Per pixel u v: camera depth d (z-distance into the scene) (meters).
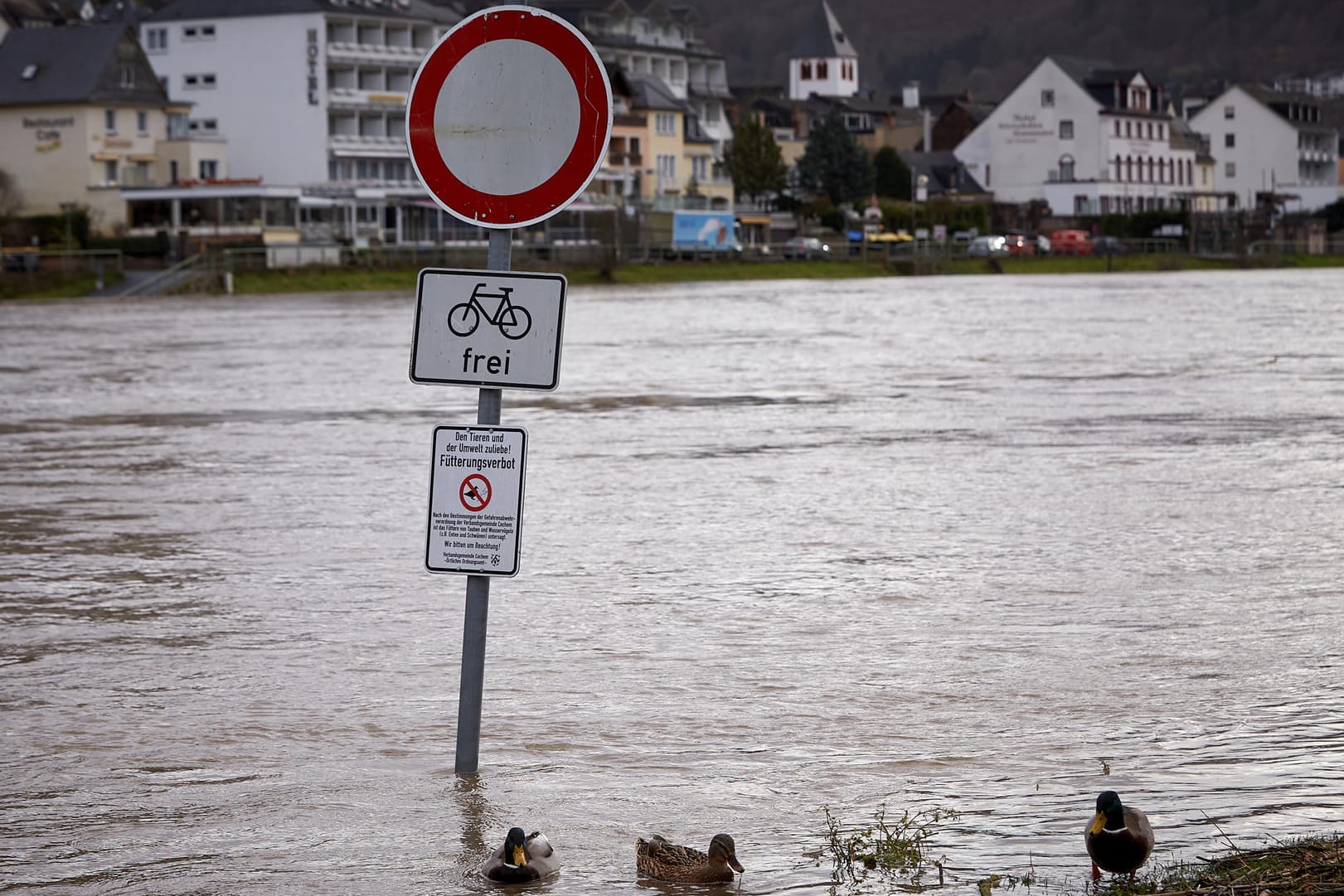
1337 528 33.41
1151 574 29.19
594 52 16.62
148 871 15.53
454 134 16.88
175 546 33.53
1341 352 81.81
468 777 18.22
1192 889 13.92
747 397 64.56
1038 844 15.80
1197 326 105.31
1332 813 16.47
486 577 17.66
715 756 19.02
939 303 140.75
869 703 21.22
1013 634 24.88
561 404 62.28
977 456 45.94
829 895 14.62
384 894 14.91
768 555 31.81
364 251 185.62
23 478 44.28
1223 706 20.72
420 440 51.91
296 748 19.52
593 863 15.59
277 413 61.03
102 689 22.33
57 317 132.25
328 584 29.42
